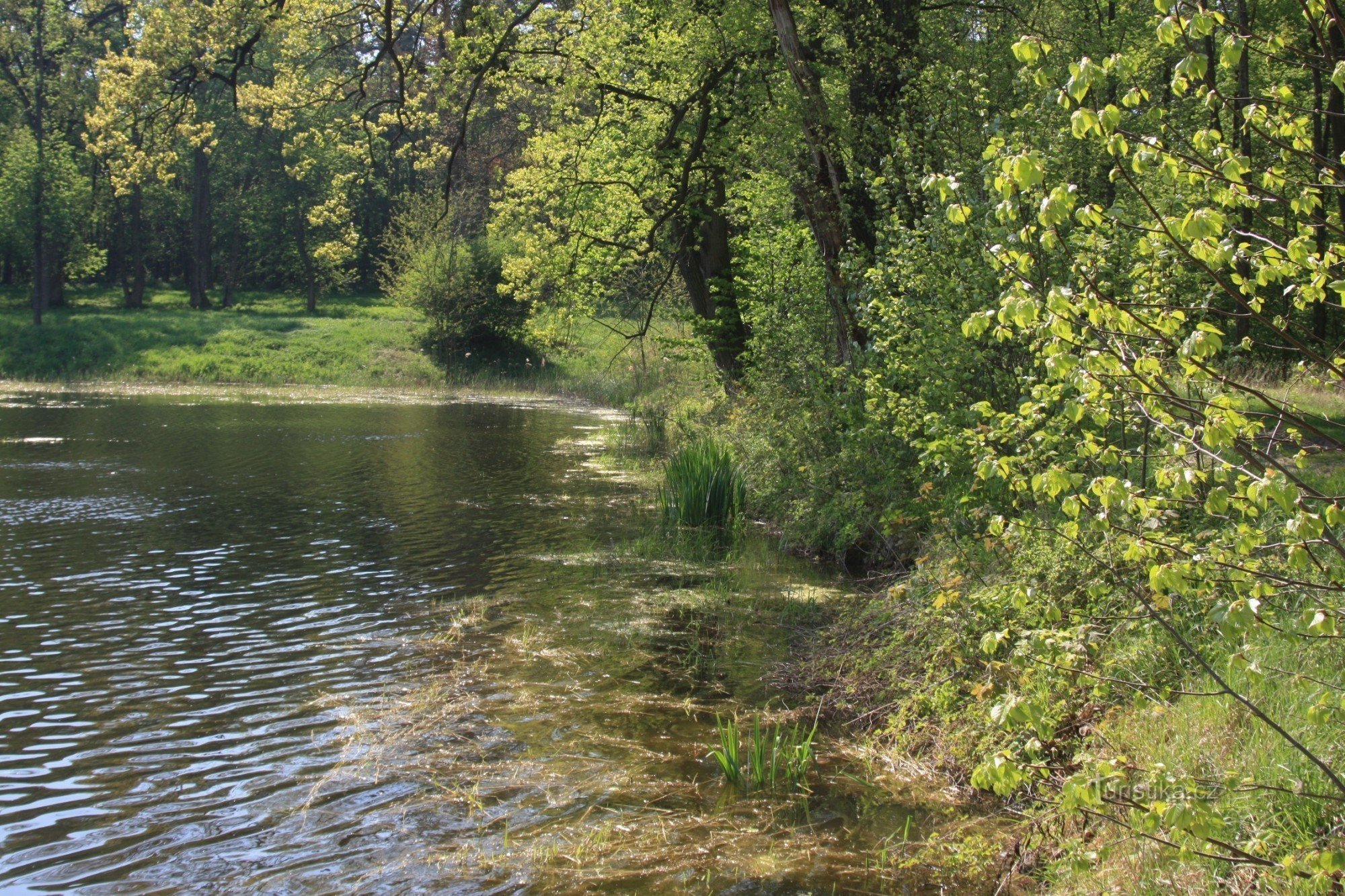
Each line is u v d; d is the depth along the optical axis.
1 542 12.99
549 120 22.41
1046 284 6.10
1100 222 3.40
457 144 20.20
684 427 21.69
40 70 52.50
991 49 12.84
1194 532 4.70
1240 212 3.80
